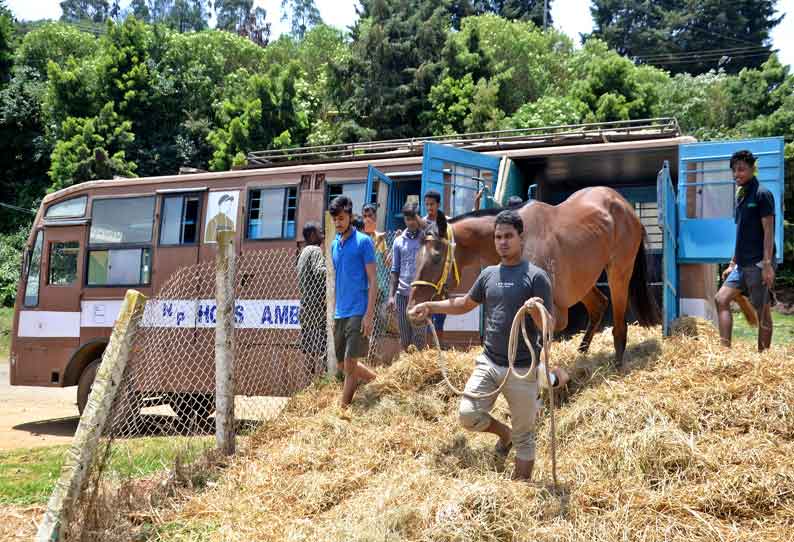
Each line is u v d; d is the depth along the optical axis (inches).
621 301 277.9
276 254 383.2
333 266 298.0
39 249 442.0
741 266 255.4
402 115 1146.7
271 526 180.9
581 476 189.6
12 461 273.7
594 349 299.0
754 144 328.5
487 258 257.6
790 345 232.4
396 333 335.0
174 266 407.8
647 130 433.7
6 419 436.5
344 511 186.1
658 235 477.1
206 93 1375.5
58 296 429.7
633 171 432.5
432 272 241.1
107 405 176.4
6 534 183.9
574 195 284.0
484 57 1238.3
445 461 208.1
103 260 424.2
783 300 951.6
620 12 2037.4
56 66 1253.7
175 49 1391.5
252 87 1182.3
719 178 331.9
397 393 258.4
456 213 365.4
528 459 190.4
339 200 259.3
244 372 370.6
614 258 278.5
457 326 346.0
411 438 225.5
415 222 305.0
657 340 281.7
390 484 189.9
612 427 204.7
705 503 170.1
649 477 185.0
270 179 401.1
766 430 194.7
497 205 360.5
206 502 200.1
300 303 309.0
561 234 260.5
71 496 168.9
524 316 182.4
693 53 1892.2
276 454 227.9
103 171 1141.7
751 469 177.6
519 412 188.2
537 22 1999.3
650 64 1909.4
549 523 168.1
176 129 1299.2
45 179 1300.4
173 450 247.3
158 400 380.5
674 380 222.1
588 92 1091.3
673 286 318.0
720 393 208.2
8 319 926.4
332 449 225.8
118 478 215.5
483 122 1103.0
